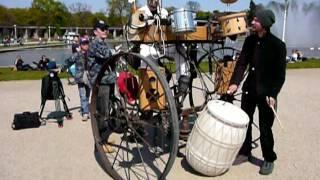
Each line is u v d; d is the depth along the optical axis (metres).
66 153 6.13
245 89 5.26
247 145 5.58
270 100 4.84
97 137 5.52
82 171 5.38
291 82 15.07
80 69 8.19
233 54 6.27
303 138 6.82
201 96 10.84
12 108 9.88
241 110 5.01
